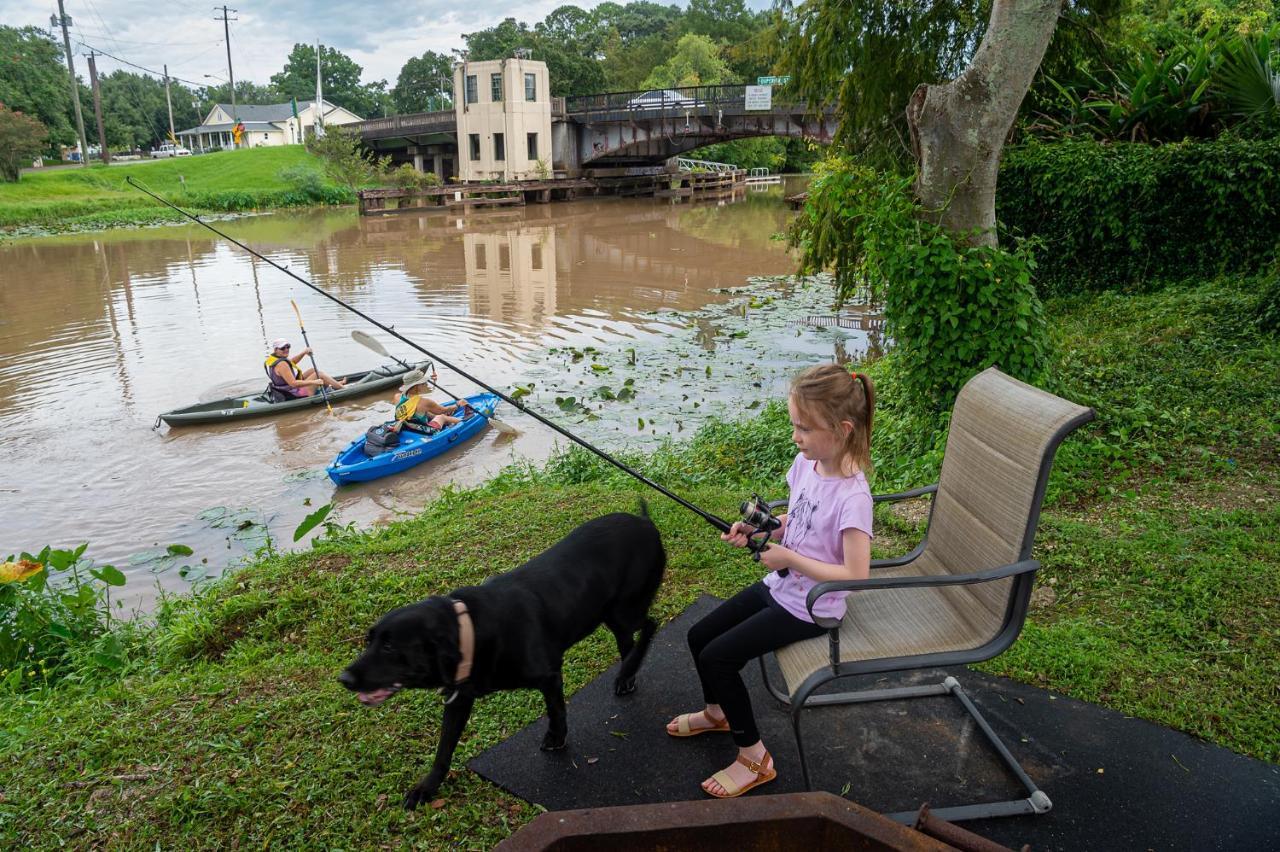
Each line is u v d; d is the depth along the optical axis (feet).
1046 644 11.52
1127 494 16.52
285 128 308.81
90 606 15.99
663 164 181.98
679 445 28.86
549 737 9.57
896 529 16.87
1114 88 41.01
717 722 9.78
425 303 59.11
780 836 4.58
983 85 19.63
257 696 11.27
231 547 24.16
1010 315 19.97
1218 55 38.91
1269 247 32.83
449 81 377.50
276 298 62.08
